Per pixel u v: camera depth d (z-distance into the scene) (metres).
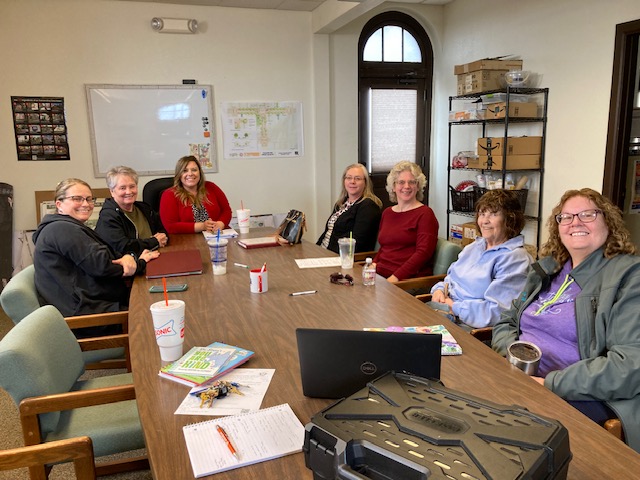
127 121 4.64
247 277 2.27
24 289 2.07
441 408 0.85
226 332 1.59
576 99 3.94
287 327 1.62
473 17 5.01
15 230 4.47
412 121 5.74
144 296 2.00
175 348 1.38
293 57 5.06
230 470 0.93
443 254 2.72
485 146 4.41
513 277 2.12
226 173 5.05
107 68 4.52
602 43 3.67
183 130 4.82
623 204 3.81
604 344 1.48
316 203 5.39
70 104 4.46
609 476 0.88
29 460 1.18
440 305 2.37
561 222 1.65
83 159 4.58
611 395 1.33
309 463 0.83
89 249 2.29
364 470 0.76
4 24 4.20
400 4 5.29
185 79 4.75
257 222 5.21
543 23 4.17
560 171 4.16
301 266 2.46
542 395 1.17
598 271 1.59
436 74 5.67
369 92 5.51
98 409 1.63
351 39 5.24
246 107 4.99
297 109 5.17
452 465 0.70
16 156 4.40
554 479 0.74
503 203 2.19
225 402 1.17
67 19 4.34
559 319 1.66
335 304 1.85
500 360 1.37
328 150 5.33
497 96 4.31
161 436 1.04
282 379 1.27
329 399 1.17
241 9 4.82
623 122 3.63
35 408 1.38
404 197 2.89
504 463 0.70
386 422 0.82
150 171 4.79
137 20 4.53
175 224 3.50
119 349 2.22
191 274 2.33
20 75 4.30
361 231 3.21
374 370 1.12
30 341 1.48
